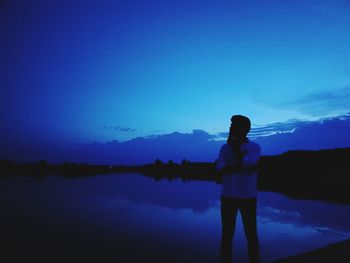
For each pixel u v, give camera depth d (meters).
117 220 20.81
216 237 14.69
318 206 24.58
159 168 156.75
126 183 75.88
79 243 14.45
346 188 34.16
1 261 11.67
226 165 3.19
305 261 3.55
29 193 45.94
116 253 12.41
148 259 11.37
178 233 15.84
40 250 13.32
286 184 46.94
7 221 21.22
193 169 125.12
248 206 3.14
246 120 3.25
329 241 12.72
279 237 13.49
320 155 60.31
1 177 106.12
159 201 32.53
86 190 51.97
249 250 3.20
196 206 27.86
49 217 22.73
